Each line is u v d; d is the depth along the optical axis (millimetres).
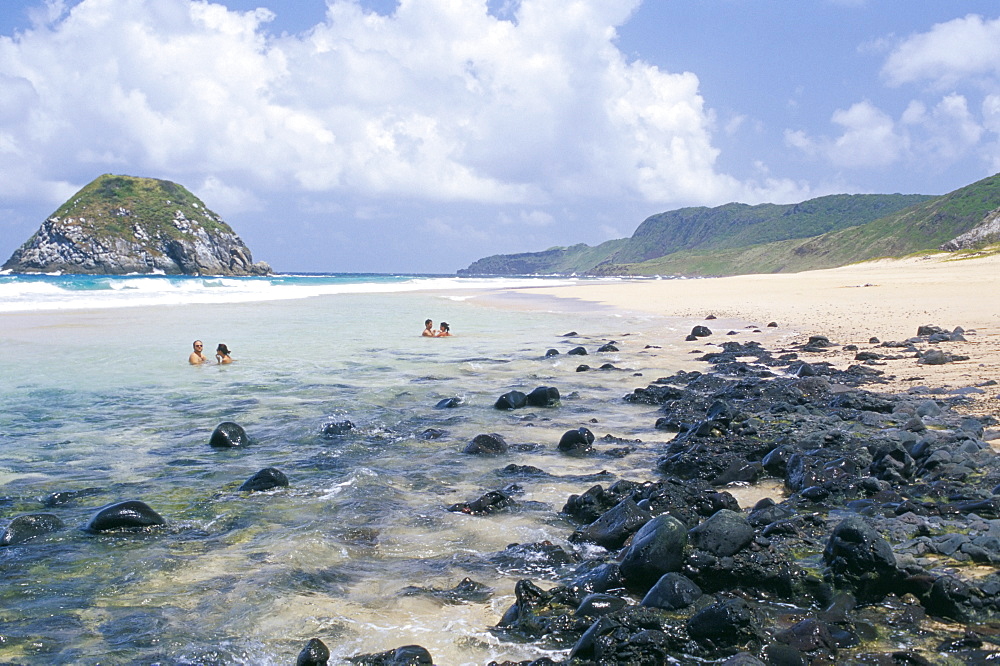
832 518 7215
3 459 10203
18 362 18688
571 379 16688
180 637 5172
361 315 34344
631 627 4895
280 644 5082
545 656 4840
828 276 77688
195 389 15406
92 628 5324
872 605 5297
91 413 13156
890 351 18719
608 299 46938
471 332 26844
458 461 10102
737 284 67875
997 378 14117
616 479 9125
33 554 6797
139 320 30438
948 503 7406
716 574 5707
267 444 11109
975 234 122938
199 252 185750
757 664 4344
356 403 13961
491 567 6477
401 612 5590
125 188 193625
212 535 7305
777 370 17219
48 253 174375
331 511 8008
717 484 8914
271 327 28172
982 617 4996
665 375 17141
